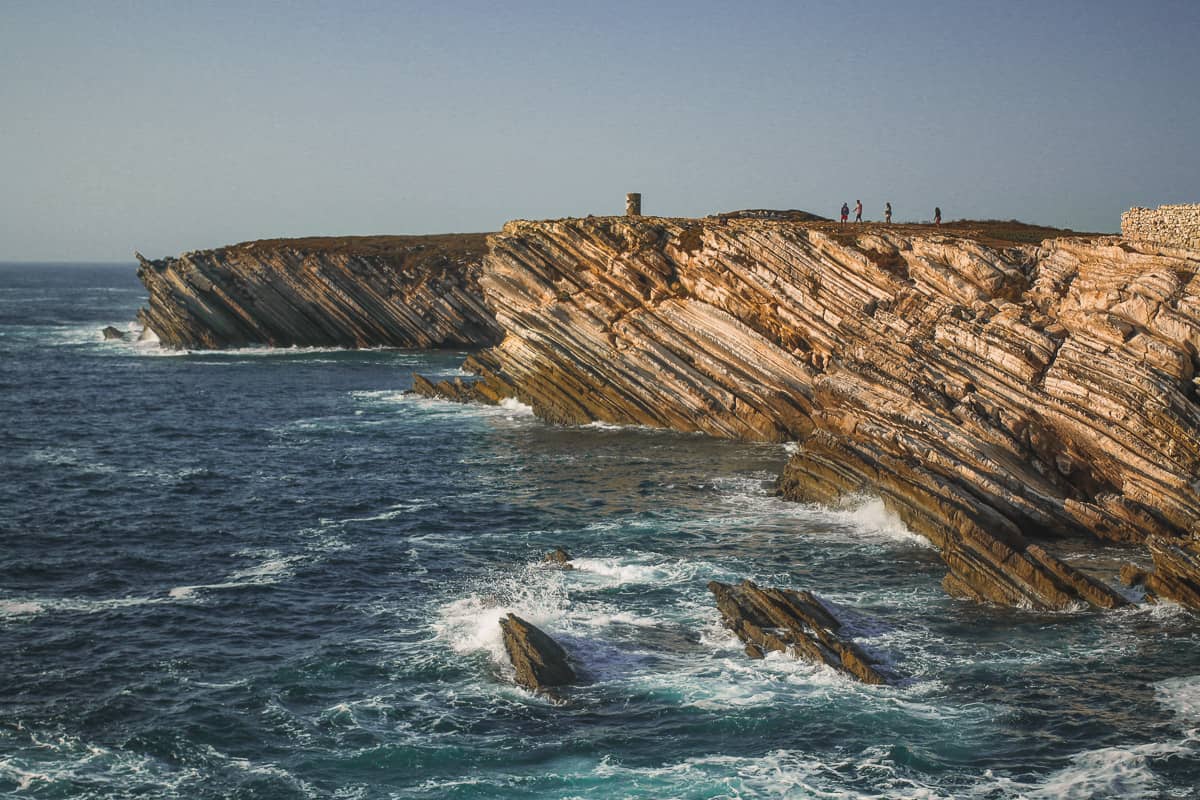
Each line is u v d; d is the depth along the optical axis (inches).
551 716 1093.1
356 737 1055.0
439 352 4849.9
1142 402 1582.2
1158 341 1615.4
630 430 2667.3
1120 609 1360.7
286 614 1382.9
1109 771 989.2
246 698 1136.2
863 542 1668.3
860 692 1139.9
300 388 3577.8
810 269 2357.3
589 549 1656.0
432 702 1125.7
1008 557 1407.5
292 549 1674.5
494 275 2984.7
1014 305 1895.9
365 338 5017.2
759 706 1109.7
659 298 2687.0
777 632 1273.4
